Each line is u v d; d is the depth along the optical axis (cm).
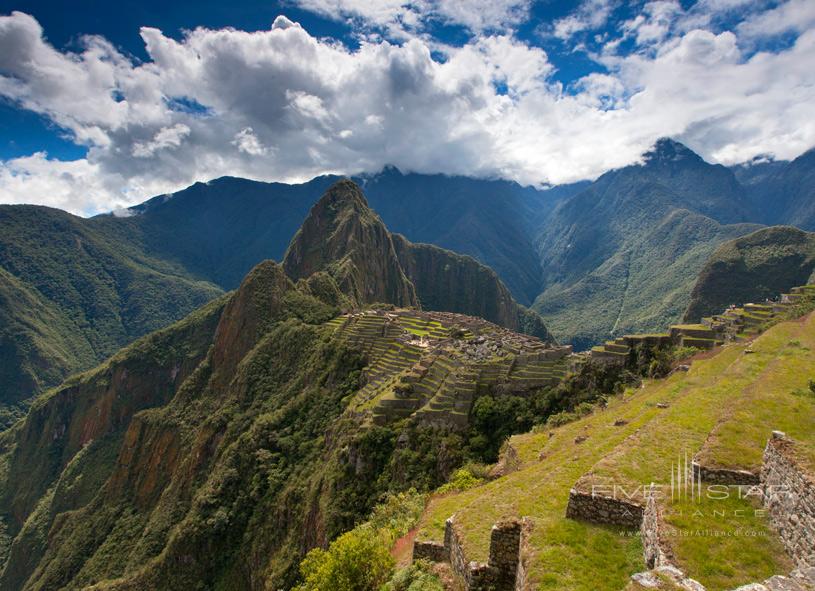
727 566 1059
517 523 1472
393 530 2688
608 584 1162
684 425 1978
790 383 2009
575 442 2572
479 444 4481
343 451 5484
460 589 1539
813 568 890
